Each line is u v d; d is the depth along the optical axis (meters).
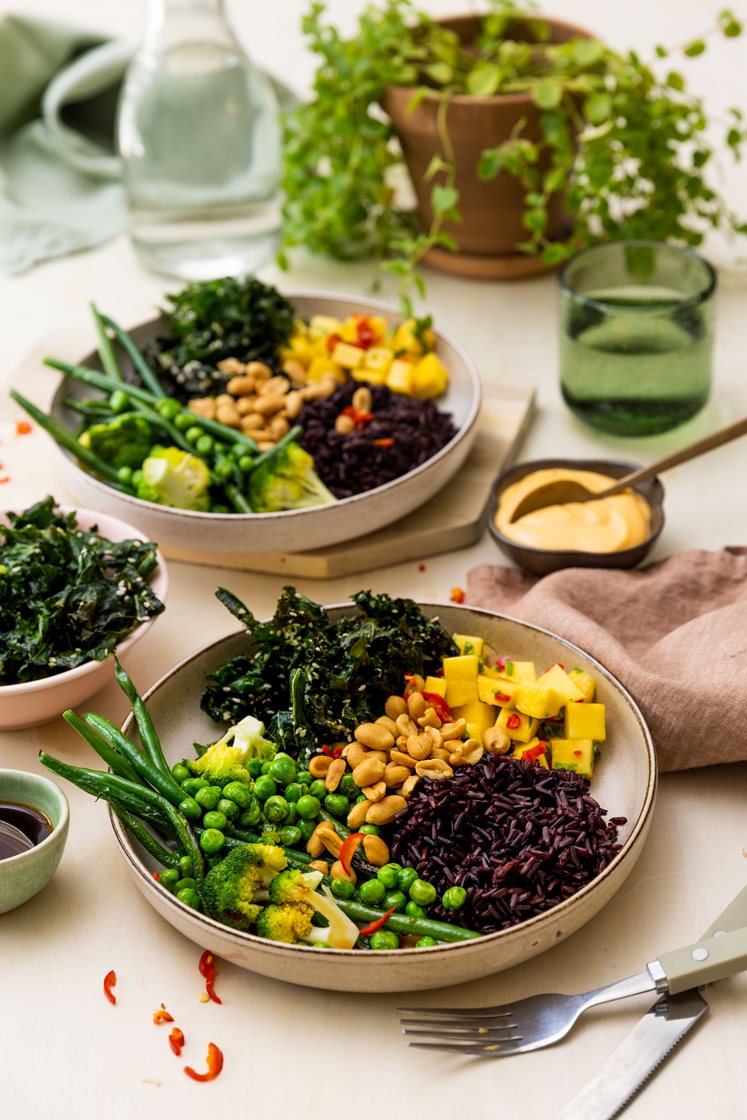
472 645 1.62
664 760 1.56
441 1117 1.26
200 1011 1.36
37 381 2.24
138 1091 1.29
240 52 2.38
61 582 1.66
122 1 3.45
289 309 2.19
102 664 1.58
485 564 1.89
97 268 2.60
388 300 2.47
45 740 1.67
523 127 2.23
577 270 2.11
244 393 2.06
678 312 1.96
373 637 1.54
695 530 1.94
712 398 2.21
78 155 2.76
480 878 1.38
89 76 2.73
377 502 1.83
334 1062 1.31
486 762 1.48
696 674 1.60
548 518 1.85
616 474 1.91
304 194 2.53
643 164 2.35
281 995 1.37
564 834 1.40
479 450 2.08
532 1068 1.29
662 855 1.50
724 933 1.32
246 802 1.43
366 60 2.30
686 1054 1.30
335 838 1.40
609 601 1.75
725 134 2.83
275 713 1.57
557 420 2.19
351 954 1.26
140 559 1.72
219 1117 1.26
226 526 1.80
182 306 2.17
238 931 1.30
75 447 1.94
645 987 1.30
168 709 1.60
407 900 1.38
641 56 3.04
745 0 3.26
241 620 1.61
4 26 2.76
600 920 1.43
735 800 1.56
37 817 1.46
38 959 1.41
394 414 2.00
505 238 2.44
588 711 1.53
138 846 1.46
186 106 2.33
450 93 2.24
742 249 2.56
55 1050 1.33
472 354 2.32
